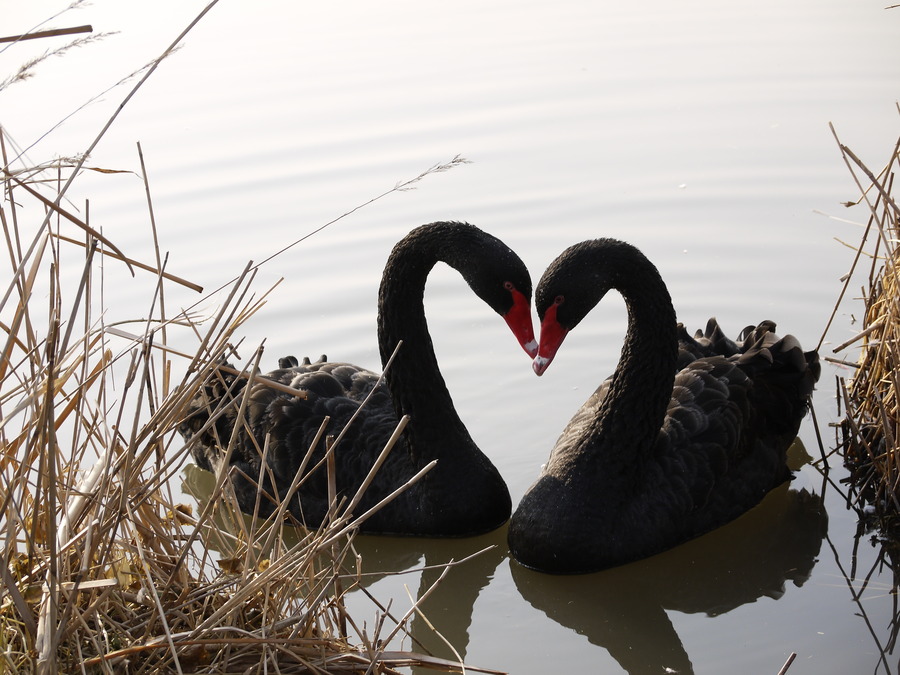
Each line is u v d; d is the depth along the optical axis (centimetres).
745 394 616
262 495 643
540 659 520
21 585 387
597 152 989
